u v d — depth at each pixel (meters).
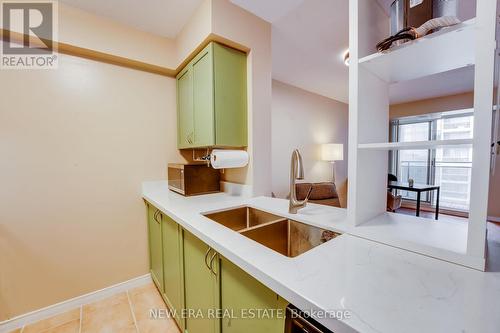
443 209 4.43
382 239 0.78
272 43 2.04
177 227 1.28
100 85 1.71
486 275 0.57
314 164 3.79
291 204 1.19
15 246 1.44
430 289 0.52
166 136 2.05
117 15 1.60
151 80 1.96
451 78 3.04
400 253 0.71
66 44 1.48
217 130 1.49
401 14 0.77
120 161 1.82
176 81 2.08
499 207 3.41
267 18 1.65
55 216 1.56
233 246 0.77
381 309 0.45
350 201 0.88
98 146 1.71
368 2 0.89
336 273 0.59
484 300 0.48
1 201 1.39
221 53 1.50
